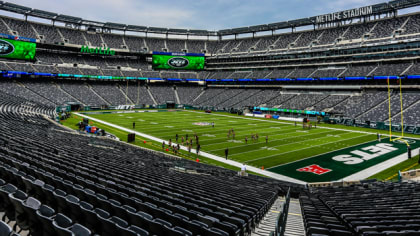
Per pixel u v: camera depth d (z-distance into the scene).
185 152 30.62
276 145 34.53
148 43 93.50
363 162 27.09
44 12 77.62
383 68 61.50
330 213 9.80
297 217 11.41
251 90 84.25
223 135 41.00
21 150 13.45
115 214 6.66
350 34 71.06
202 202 9.41
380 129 49.03
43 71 71.56
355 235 7.00
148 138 37.72
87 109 71.38
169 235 5.47
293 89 76.38
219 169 23.39
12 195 5.79
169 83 95.00
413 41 57.88
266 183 19.08
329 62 72.25
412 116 47.56
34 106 47.56
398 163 26.70
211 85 94.38
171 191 11.41
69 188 7.84
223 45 97.00
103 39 87.50
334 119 56.09
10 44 67.00
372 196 13.26
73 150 18.20
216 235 5.80
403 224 7.98
